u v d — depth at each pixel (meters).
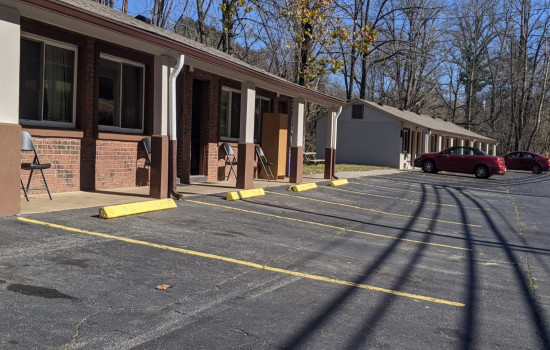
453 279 6.37
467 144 48.31
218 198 10.87
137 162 11.30
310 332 4.18
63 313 4.07
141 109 11.53
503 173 27.12
